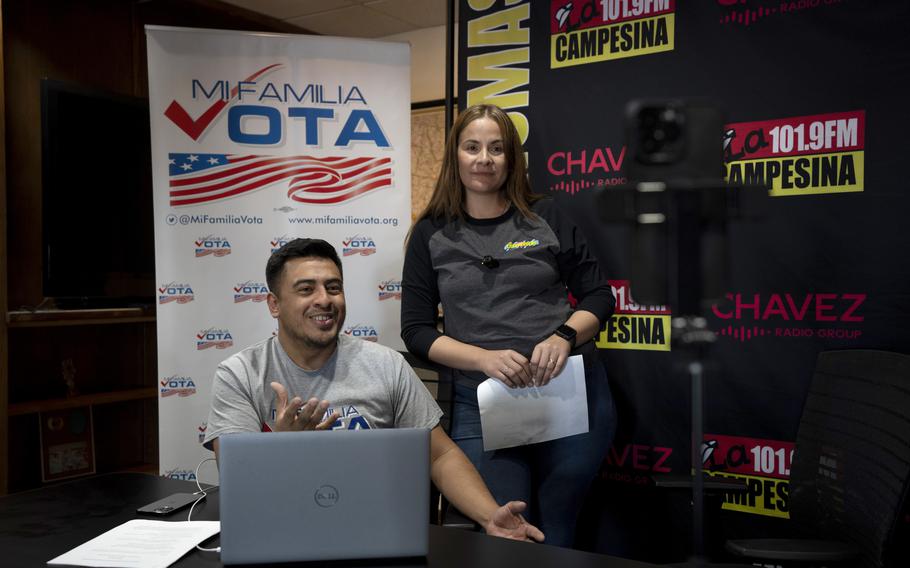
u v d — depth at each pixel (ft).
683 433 7.90
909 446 4.68
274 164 9.37
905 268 6.87
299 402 4.37
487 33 9.00
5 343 9.48
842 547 4.61
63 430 11.63
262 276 9.39
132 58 13.34
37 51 11.82
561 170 8.61
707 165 2.89
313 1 14.33
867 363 5.51
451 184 6.84
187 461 9.24
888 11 6.88
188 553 3.79
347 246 9.54
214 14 14.57
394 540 3.68
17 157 11.52
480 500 5.10
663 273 2.88
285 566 3.60
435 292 6.97
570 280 6.95
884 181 6.95
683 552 7.91
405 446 3.68
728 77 7.68
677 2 7.89
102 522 4.31
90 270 11.13
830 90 7.18
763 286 7.52
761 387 7.55
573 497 6.61
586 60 8.41
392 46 9.53
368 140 9.53
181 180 9.18
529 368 6.06
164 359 9.18
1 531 4.15
